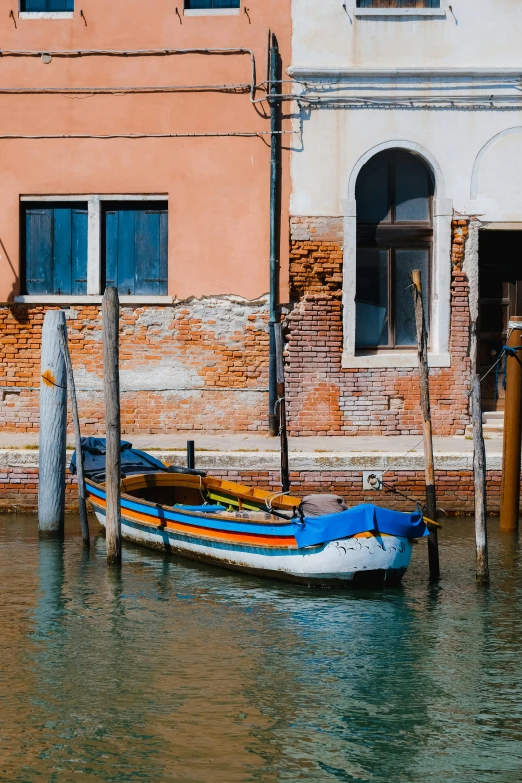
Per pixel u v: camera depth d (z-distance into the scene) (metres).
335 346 18.62
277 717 9.14
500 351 19.31
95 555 14.20
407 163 18.92
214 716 9.14
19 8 18.67
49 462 14.91
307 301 18.61
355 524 12.52
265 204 18.56
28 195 18.78
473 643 10.94
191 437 18.45
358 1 18.55
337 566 12.52
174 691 9.64
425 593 12.57
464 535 15.23
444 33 18.48
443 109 18.48
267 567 13.09
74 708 9.25
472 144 18.50
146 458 15.98
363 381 18.64
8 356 18.88
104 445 16.62
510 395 15.24
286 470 15.20
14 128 18.72
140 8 18.55
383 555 12.53
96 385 18.81
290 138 18.45
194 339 18.73
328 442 17.78
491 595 12.46
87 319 18.80
